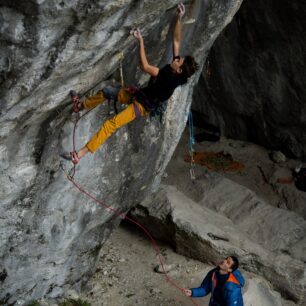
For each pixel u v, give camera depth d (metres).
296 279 9.30
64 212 7.29
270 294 8.99
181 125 8.92
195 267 9.63
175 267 9.62
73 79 5.48
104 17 4.78
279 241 10.09
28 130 5.86
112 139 7.27
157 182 9.49
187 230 9.60
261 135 13.72
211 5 7.12
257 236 10.20
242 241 9.73
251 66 12.97
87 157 7.00
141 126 7.71
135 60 6.51
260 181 12.85
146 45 6.37
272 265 9.41
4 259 7.04
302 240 10.17
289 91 12.77
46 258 7.57
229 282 7.01
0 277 7.14
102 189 7.61
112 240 10.24
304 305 9.34
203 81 13.84
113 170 7.59
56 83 5.33
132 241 10.29
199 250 9.65
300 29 11.87
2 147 5.80
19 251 7.12
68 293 8.41
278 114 13.16
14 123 5.48
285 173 12.90
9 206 6.54
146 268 9.59
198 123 14.62
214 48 13.20
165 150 8.77
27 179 6.38
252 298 8.52
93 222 7.93
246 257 9.51
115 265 9.57
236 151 13.67
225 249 9.47
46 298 8.13
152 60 6.84
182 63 5.59
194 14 6.79
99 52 5.29
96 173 7.32
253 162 13.34
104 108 6.80
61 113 6.08
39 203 6.86
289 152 13.40
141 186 8.63
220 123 14.20
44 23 4.51
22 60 4.75
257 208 10.73
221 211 10.73
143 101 5.79
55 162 6.60
